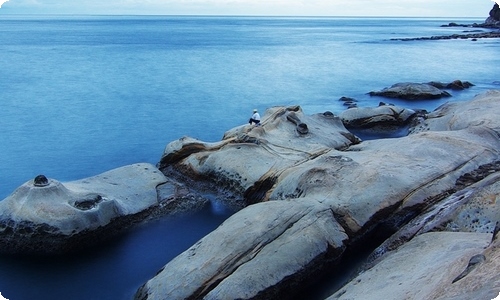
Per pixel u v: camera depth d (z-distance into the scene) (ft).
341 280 37.40
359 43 290.56
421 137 56.08
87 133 90.07
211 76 156.76
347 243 39.45
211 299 32.27
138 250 45.68
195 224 50.31
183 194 54.44
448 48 245.65
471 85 130.82
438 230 37.27
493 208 35.86
